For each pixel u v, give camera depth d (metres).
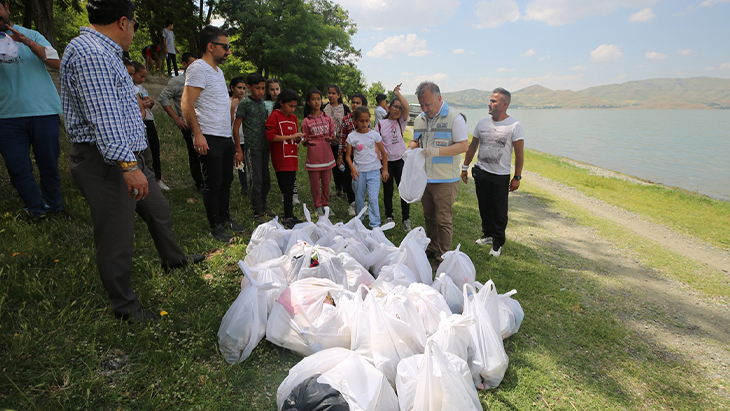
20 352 2.03
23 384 1.88
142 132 2.40
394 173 5.11
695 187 15.90
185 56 4.97
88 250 3.16
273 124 4.35
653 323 3.60
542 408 2.25
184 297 2.76
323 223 3.77
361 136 4.70
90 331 2.28
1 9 3.03
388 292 2.66
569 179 13.16
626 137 43.88
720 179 18.11
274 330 2.36
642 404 2.42
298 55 24.02
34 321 2.28
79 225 3.62
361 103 6.17
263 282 2.59
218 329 2.49
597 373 2.66
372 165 4.73
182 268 3.12
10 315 2.30
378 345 2.17
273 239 3.40
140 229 3.79
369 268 3.58
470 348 2.36
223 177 4.00
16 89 3.26
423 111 3.85
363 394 1.78
